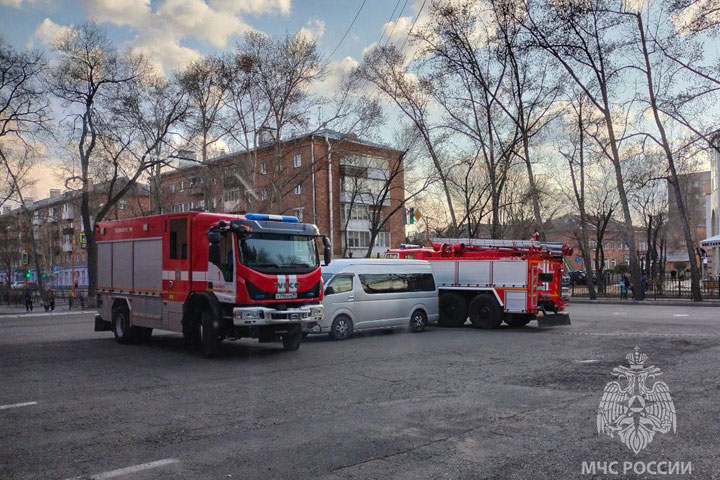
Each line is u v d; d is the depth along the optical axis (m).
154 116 37.00
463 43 31.48
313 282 12.36
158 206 40.66
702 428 5.88
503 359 11.01
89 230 37.16
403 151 38.84
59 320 26.72
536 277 17.25
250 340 15.01
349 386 8.49
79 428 6.28
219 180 39.03
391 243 57.03
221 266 11.52
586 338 14.30
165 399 7.76
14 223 62.97
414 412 6.80
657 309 26.16
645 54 30.19
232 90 35.91
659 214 49.50
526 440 5.60
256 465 4.97
